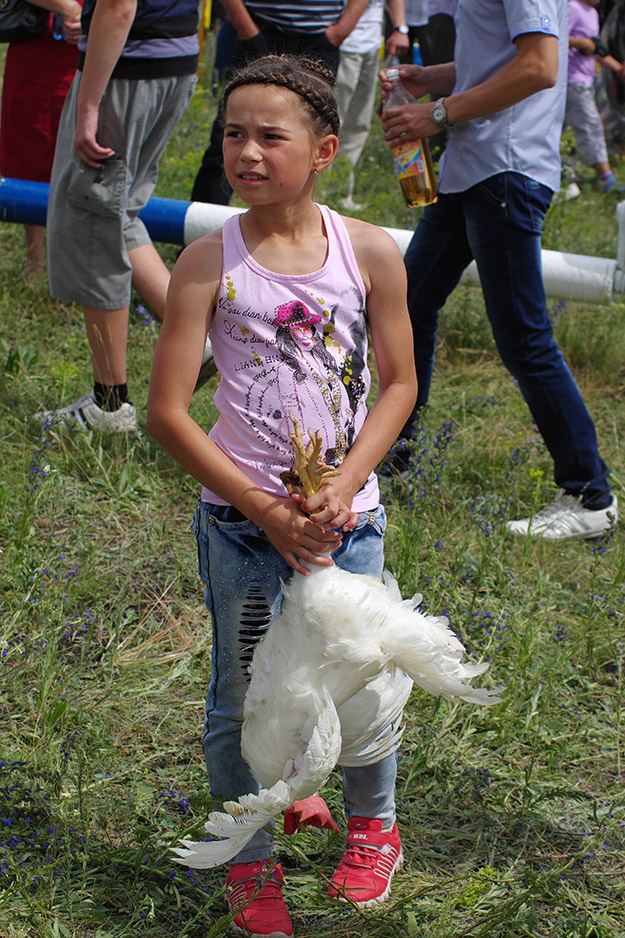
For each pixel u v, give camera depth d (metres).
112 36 4.24
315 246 2.49
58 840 2.85
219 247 2.45
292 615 2.34
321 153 2.46
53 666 3.50
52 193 4.68
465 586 4.34
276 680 2.33
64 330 6.07
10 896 2.71
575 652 4.00
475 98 4.26
